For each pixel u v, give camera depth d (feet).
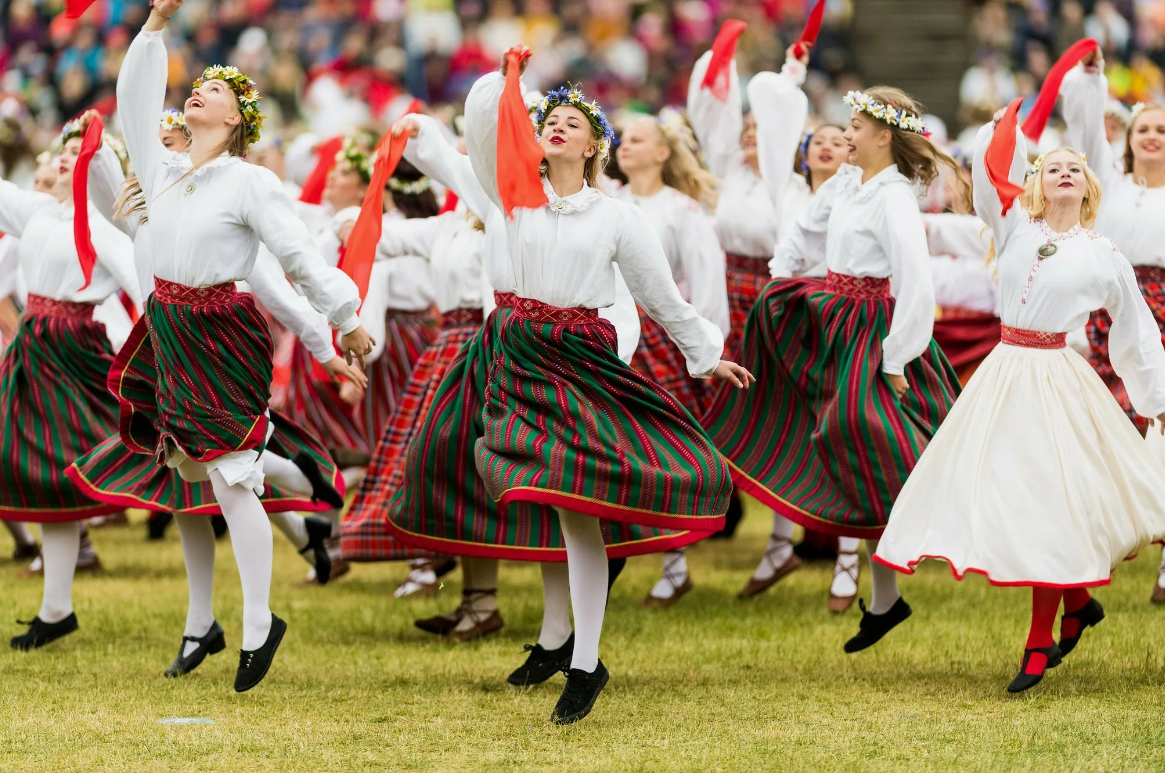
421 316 47.37
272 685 31.71
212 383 29.73
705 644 36.06
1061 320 30.37
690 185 43.83
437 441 33.04
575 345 28.58
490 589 37.40
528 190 28.37
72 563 35.35
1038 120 34.35
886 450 34.55
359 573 47.78
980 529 29.73
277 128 90.58
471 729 28.04
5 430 35.24
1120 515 29.76
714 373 30.30
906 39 109.19
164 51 30.66
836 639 36.55
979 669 32.78
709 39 104.47
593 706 29.73
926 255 34.76
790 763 25.52
